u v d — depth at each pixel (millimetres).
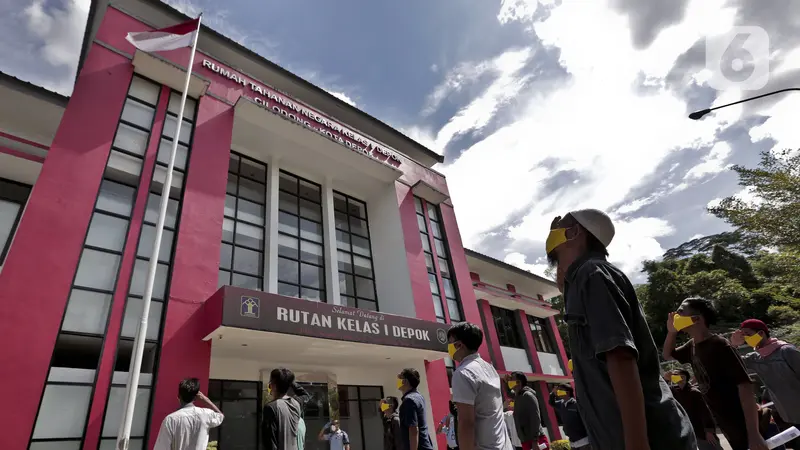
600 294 1526
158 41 9430
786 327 15922
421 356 11758
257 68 14148
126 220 8414
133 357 6043
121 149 8938
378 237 15164
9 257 6598
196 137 10250
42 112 9461
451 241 16484
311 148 13477
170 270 8453
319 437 10312
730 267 32312
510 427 9383
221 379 9508
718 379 3203
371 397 12203
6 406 5777
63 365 6559
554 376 18891
